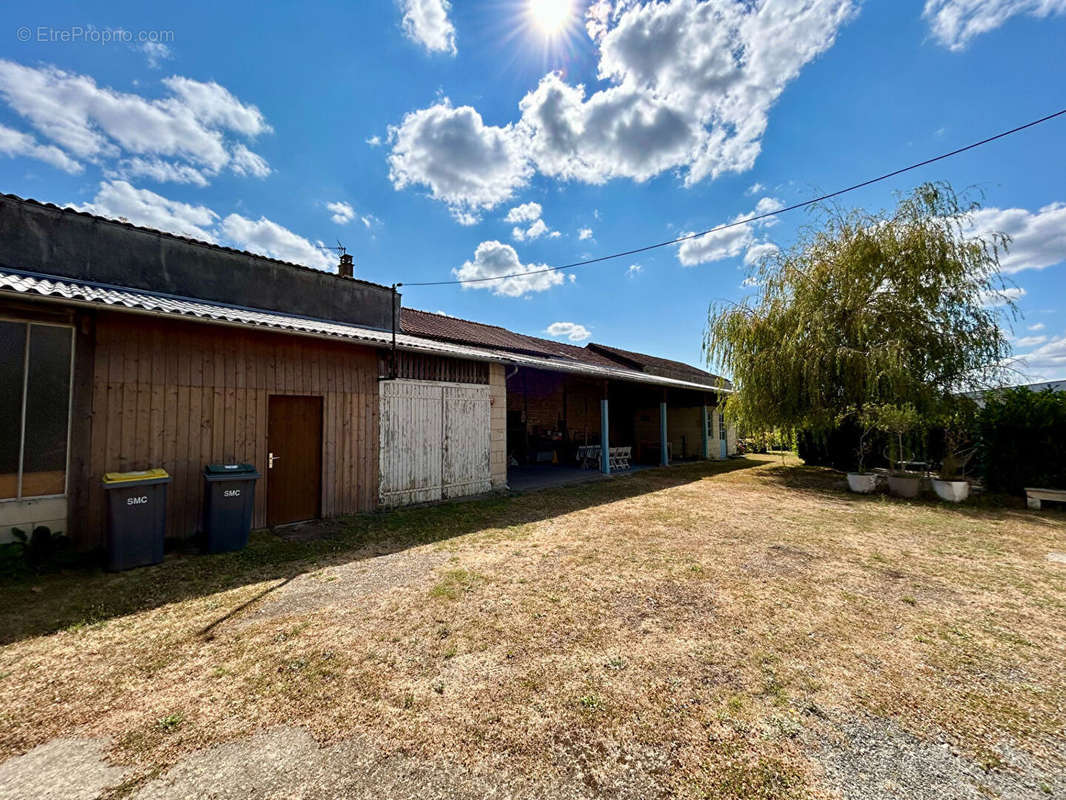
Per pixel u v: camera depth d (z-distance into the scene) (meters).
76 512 4.30
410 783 1.69
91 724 2.03
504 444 9.18
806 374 10.39
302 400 6.12
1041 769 1.78
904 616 3.27
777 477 11.63
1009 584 3.93
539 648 2.77
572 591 3.71
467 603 3.46
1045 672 2.53
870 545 5.18
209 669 2.51
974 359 9.58
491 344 11.58
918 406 9.31
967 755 1.86
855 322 10.18
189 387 5.09
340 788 1.67
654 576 4.09
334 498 6.39
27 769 1.74
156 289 6.09
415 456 7.47
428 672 2.49
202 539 5.02
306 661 2.60
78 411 4.36
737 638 2.91
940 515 6.90
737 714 2.13
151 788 1.66
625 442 18.84
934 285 9.77
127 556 4.14
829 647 2.80
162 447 4.87
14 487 4.03
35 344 4.18
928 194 9.95
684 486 10.03
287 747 1.89
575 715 2.11
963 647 2.81
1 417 3.99
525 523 6.22
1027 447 7.99
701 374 22.28
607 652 2.72
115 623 3.08
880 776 1.74
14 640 2.82
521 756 1.84
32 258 5.14
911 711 2.16
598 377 11.20
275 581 3.92
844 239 10.95
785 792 1.65
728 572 4.21
